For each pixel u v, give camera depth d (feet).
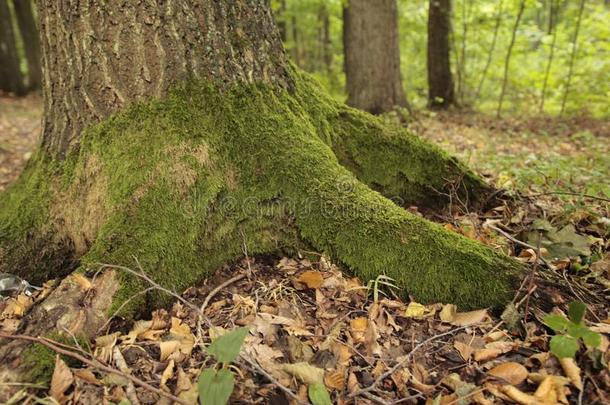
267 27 9.78
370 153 10.75
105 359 6.55
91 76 8.81
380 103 26.25
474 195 10.89
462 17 35.68
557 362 6.21
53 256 9.09
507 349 6.60
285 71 10.07
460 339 6.94
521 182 12.21
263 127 8.98
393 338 7.10
